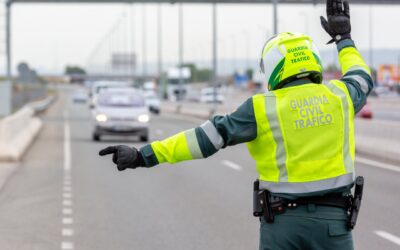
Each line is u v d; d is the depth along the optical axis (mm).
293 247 5699
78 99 156625
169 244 12625
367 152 30672
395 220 14820
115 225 14477
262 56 6156
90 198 18250
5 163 27375
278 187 5691
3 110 46562
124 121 38938
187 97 149500
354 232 13586
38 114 85688
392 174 23234
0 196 18703
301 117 5730
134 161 5773
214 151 5797
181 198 18172
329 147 5707
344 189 5672
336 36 6230
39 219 15219
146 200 17844
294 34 6176
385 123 29328
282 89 5828
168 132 47781
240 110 5781
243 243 12656
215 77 70688
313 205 5625
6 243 12773
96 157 30062
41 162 27812
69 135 45062
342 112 5801
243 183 21375
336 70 121188
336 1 6219
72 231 13883
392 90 158250
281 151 5711
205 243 12672
